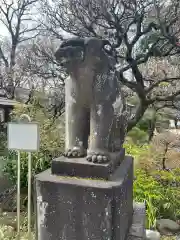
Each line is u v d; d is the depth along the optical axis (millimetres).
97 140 1517
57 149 3074
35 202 1456
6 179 3545
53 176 1460
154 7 4133
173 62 5551
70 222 1371
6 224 2773
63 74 5906
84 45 1411
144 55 4566
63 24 4648
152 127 6344
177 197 3338
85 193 1334
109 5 4043
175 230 3008
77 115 1596
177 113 7527
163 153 3771
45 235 1412
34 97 4832
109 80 1530
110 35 4348
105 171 1415
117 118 1716
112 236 1332
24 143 1925
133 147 4539
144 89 4801
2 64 9422
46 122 3469
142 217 2111
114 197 1319
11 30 9375
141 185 3232
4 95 7977
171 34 4172
